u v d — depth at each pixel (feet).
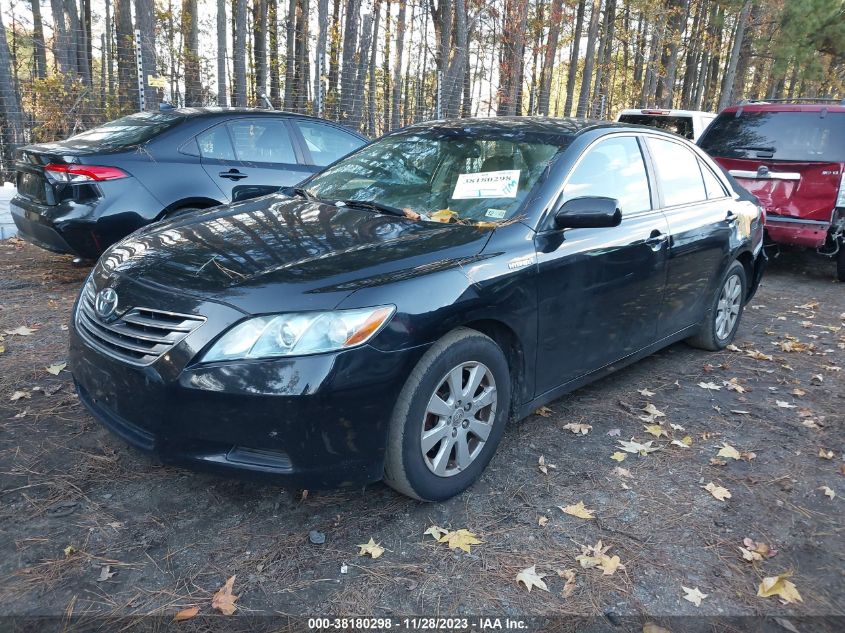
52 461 10.25
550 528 9.26
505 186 11.41
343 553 8.52
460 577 8.19
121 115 35.04
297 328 8.04
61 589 7.65
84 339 9.36
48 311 17.53
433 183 12.04
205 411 8.07
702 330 16.42
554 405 13.39
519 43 64.28
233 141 20.84
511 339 10.50
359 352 8.15
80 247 18.06
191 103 46.52
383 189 12.28
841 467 11.21
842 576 8.55
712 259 15.31
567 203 10.81
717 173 16.52
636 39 89.61
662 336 14.42
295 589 7.85
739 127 26.66
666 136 14.82
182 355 8.13
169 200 18.90
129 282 9.07
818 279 27.17
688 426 12.78
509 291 9.89
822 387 15.07
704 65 106.42
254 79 65.00
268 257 9.24
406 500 9.73
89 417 11.71
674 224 13.82
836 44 97.30
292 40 67.56
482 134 12.80
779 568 8.65
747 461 11.48
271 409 7.93
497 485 10.29
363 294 8.38
